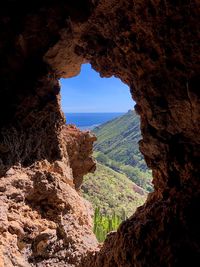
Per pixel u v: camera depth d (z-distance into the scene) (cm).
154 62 645
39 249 874
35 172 1020
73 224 950
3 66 1082
